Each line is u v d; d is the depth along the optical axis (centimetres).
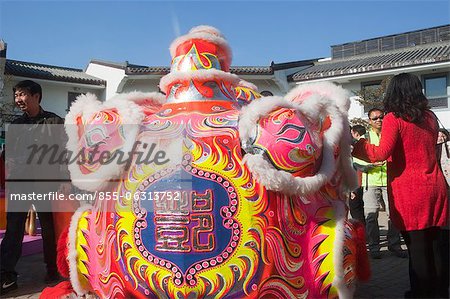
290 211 252
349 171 294
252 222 241
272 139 249
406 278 435
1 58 1395
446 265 343
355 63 1764
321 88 304
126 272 251
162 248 242
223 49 321
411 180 306
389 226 537
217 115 278
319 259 254
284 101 262
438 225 306
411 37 1891
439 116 1551
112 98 313
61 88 1792
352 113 1630
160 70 1752
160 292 241
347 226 267
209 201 241
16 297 388
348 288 261
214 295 236
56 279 432
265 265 240
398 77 315
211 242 238
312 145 255
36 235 608
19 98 402
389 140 303
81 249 283
